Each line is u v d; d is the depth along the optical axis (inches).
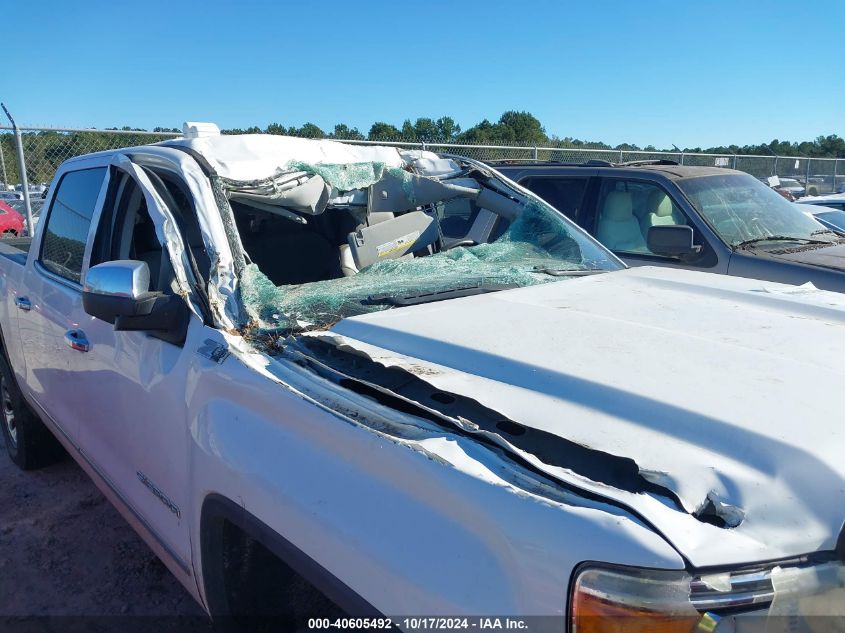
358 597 59.6
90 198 126.8
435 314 89.7
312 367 78.9
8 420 184.9
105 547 145.3
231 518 75.5
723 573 47.7
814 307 93.9
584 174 255.3
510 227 149.2
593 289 105.3
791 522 51.3
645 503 52.0
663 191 234.4
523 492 53.5
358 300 101.0
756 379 67.3
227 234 96.3
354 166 129.0
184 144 110.0
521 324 84.7
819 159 772.0
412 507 58.6
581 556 48.9
